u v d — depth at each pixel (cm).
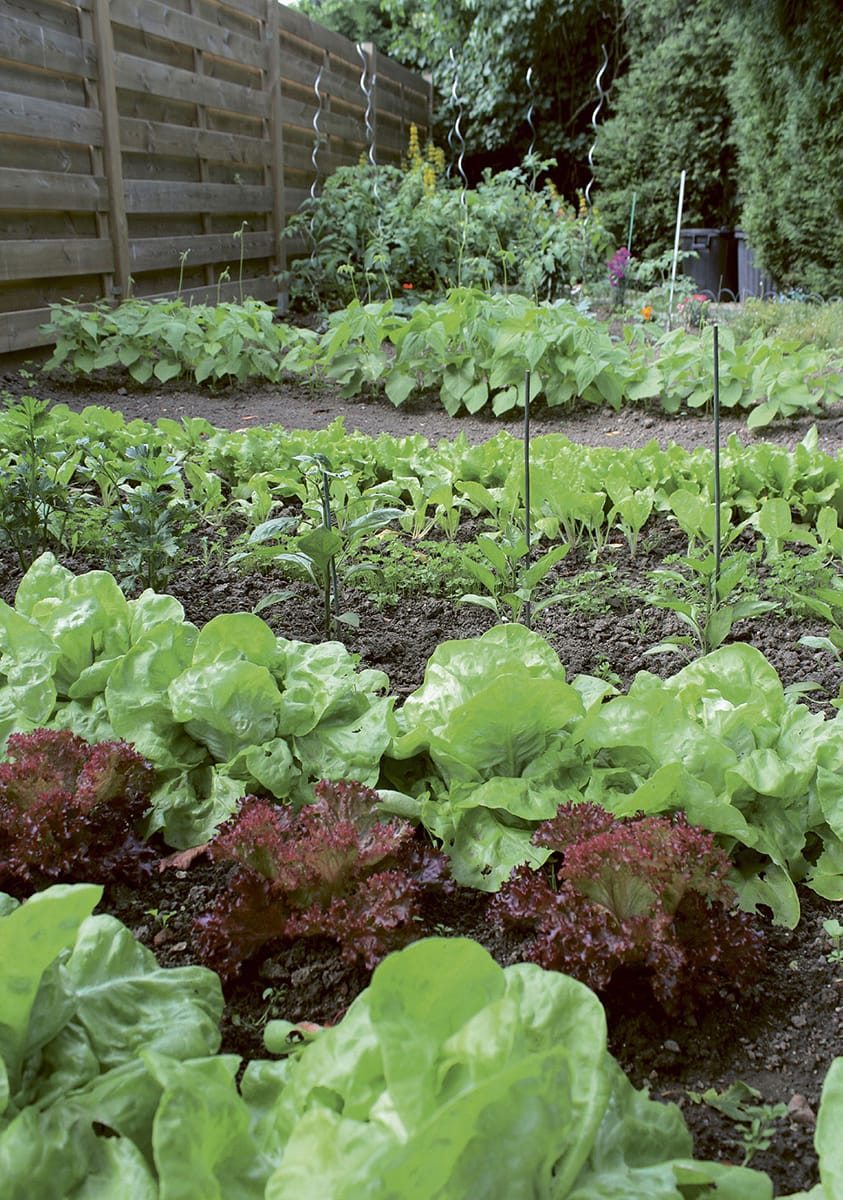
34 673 256
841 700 247
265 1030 178
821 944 203
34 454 389
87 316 780
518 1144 119
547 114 1775
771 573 399
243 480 511
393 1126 124
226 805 232
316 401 803
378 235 1111
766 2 1047
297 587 389
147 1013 165
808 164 1115
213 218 1020
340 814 212
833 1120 137
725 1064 178
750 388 706
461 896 215
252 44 1050
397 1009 131
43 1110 144
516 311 774
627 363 745
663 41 1523
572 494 421
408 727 243
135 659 251
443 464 495
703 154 1471
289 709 240
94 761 223
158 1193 130
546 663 248
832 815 212
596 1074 137
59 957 168
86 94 793
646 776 230
